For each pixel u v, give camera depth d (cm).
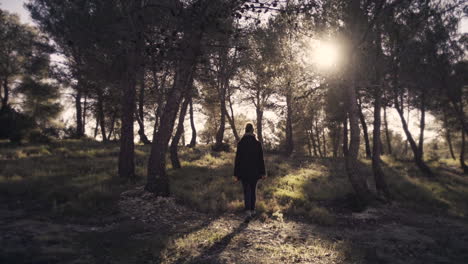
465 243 547
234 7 580
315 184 1062
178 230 478
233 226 527
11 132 1830
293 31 880
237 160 582
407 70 1398
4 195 620
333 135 3431
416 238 564
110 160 1199
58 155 1260
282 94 1095
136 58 730
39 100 2609
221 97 2003
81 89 1816
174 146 1178
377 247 486
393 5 869
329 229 583
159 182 682
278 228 543
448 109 2142
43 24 1408
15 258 320
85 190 660
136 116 2031
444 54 1511
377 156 999
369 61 997
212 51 869
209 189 788
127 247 386
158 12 693
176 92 726
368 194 854
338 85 934
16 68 2409
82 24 798
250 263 356
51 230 430
